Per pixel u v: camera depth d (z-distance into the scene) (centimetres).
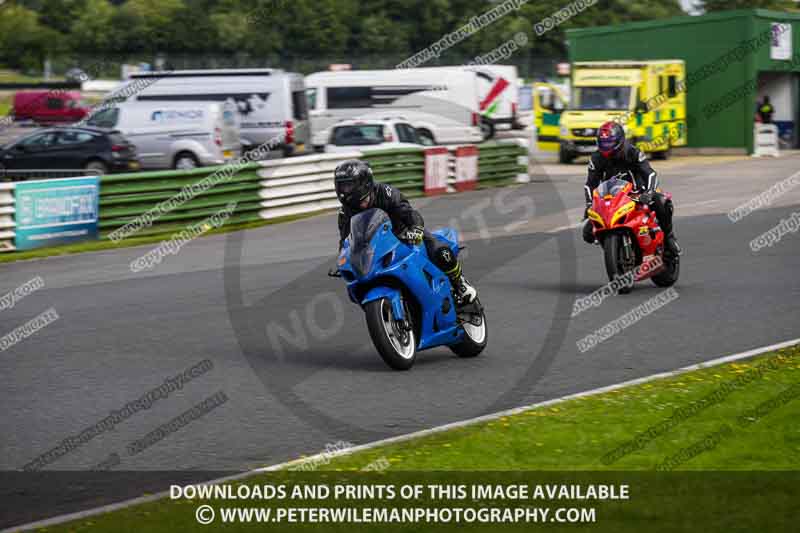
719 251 4653
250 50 16638
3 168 8556
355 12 18812
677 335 2917
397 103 10675
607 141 3444
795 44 11969
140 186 5588
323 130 10738
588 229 3559
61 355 2802
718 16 11475
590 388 2361
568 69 11231
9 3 17612
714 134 11688
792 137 12431
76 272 4403
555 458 1816
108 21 16575
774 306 3312
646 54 12088
